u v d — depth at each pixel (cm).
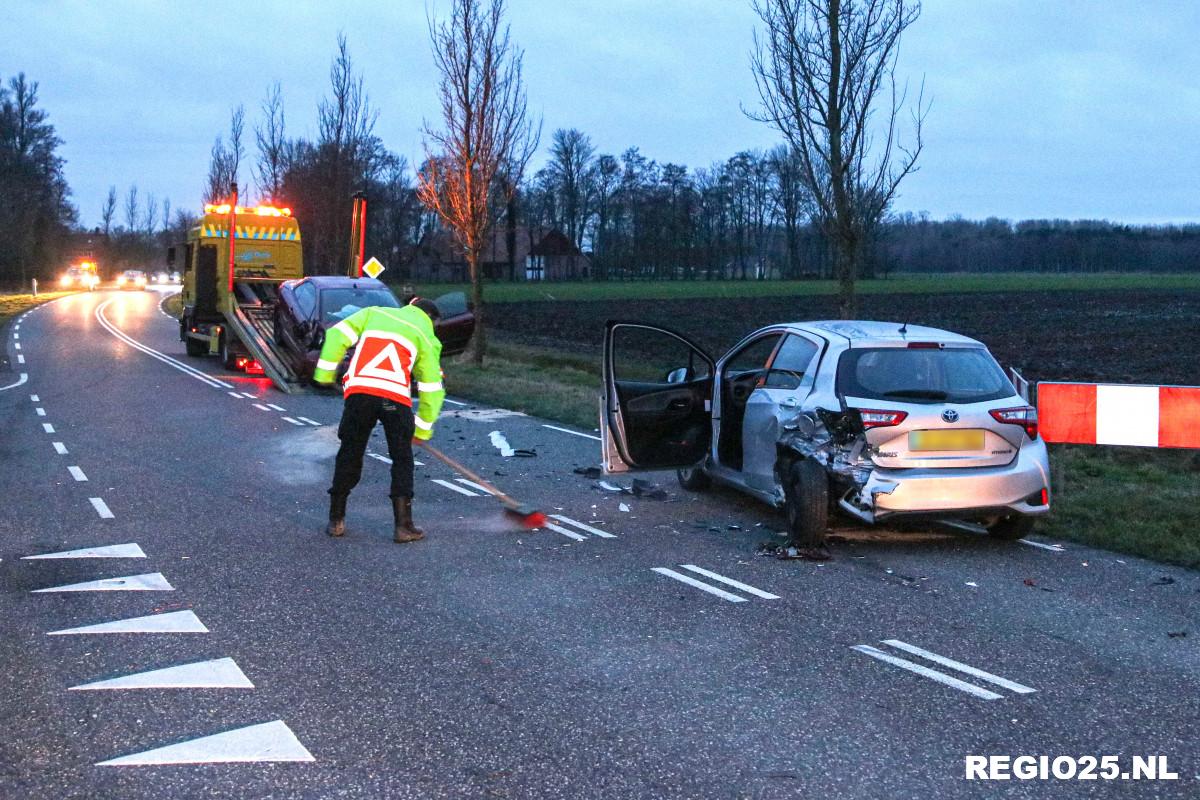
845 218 1434
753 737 450
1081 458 1153
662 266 11744
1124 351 3062
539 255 12325
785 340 884
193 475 1084
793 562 753
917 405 761
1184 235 15688
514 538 821
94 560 745
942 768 423
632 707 482
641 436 920
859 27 1405
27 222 7519
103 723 459
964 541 825
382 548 786
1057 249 15475
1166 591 687
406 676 520
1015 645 576
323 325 1855
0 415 1554
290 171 4081
